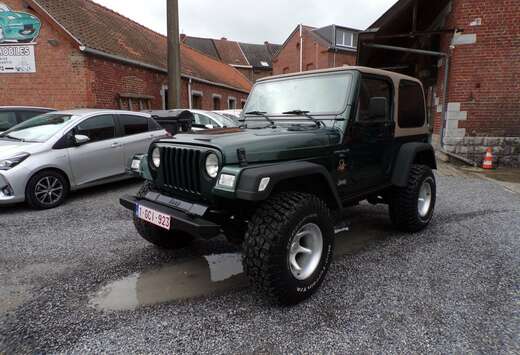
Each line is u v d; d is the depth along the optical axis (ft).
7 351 7.11
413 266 10.95
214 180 8.33
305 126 10.77
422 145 13.50
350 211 17.22
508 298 9.05
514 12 28.66
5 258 11.67
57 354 7.02
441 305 8.72
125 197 10.69
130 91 39.93
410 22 35.91
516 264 11.07
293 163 8.89
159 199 9.84
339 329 7.78
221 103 68.85
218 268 10.97
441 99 32.91
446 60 31.09
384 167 12.46
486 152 30.42
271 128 10.93
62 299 9.12
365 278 10.16
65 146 18.40
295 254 8.71
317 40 113.50
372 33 32.04
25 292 9.48
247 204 9.12
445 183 23.66
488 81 29.91
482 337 7.50
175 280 10.17
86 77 34.12
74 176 18.70
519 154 30.12
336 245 12.78
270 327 7.86
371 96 11.45
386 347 7.19
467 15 29.45
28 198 16.90
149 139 22.66
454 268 10.80
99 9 47.34
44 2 36.04
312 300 8.99
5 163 16.35
